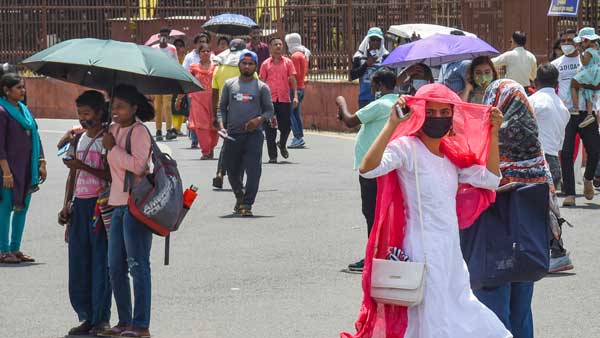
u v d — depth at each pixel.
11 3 46.19
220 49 34.56
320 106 40.78
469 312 10.35
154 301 15.27
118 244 13.16
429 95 10.13
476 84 13.96
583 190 24.64
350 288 15.94
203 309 14.80
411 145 10.28
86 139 13.72
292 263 17.70
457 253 10.36
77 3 46.19
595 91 23.06
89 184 13.62
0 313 14.73
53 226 21.55
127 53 12.74
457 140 10.52
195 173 28.61
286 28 41.75
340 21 40.34
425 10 38.22
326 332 13.54
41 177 18.23
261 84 22.39
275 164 30.53
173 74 12.72
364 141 16.48
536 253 11.35
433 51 20.58
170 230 13.12
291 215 22.33
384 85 16.39
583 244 18.88
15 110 17.66
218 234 20.36
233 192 24.67
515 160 12.83
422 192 10.23
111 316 14.69
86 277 13.71
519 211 11.38
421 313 10.19
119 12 46.06
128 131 13.02
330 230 20.61
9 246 18.09
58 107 46.59
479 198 10.78
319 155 32.56
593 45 23.17
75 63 12.55
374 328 10.38
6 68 17.64
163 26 45.75
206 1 45.31
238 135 22.27
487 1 36.62
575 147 23.56
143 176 12.94
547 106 20.08
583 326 13.73
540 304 14.88
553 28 35.34
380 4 39.31
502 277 11.37
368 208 16.78
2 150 17.55
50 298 15.57
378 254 10.34
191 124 31.72
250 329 13.73
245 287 16.06
